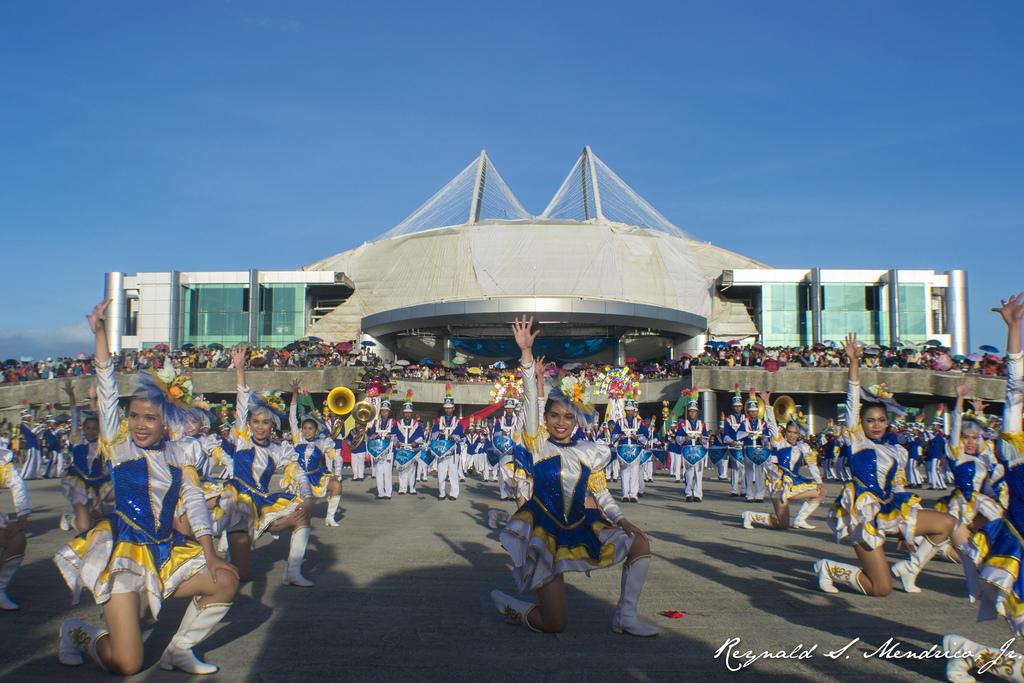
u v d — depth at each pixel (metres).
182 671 5.18
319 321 64.75
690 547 11.09
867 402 7.79
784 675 5.19
